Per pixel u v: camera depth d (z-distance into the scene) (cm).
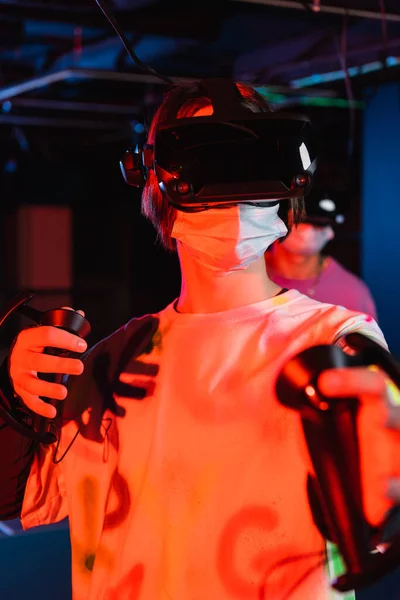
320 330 101
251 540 97
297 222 108
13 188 984
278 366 100
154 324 112
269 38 446
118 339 115
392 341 711
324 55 424
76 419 112
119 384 110
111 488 107
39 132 895
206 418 101
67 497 113
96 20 397
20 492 112
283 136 95
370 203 703
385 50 300
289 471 97
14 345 101
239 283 107
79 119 698
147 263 1047
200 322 107
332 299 377
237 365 102
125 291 1048
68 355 100
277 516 97
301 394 78
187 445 101
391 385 84
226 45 464
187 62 491
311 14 363
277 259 372
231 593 97
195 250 103
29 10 382
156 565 100
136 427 106
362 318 101
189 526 99
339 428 78
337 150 656
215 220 99
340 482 80
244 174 95
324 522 96
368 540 81
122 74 408
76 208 1034
